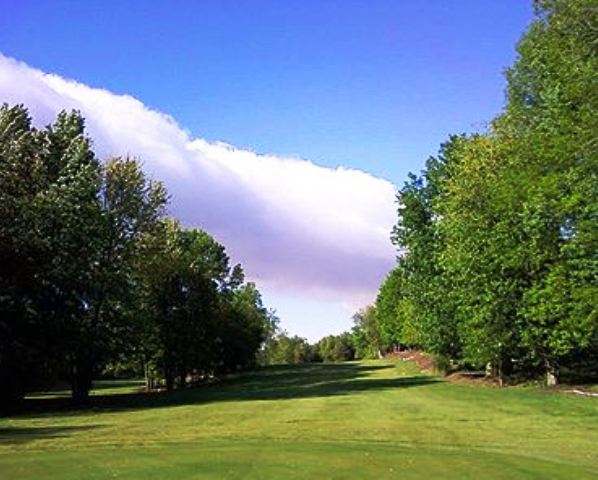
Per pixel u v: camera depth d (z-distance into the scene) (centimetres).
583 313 3108
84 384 4472
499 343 4094
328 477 1364
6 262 3709
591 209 2958
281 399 3938
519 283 3978
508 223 3888
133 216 4762
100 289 4338
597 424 2375
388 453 1669
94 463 1516
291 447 1775
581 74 2789
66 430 2436
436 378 5528
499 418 2603
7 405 4050
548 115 3375
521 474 1430
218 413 3084
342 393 4266
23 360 3778
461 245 4288
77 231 3956
